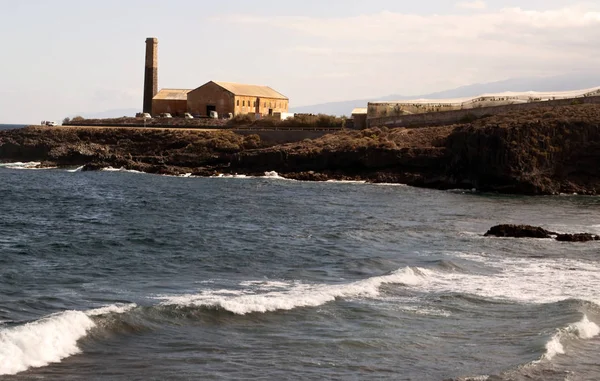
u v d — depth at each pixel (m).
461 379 26.86
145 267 46.16
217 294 38.16
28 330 28.41
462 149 114.56
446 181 115.94
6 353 26.58
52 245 53.50
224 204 85.81
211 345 29.98
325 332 32.25
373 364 28.73
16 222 67.19
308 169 127.94
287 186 110.81
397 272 43.69
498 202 94.00
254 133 150.62
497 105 143.12
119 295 37.72
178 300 36.00
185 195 96.31
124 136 155.25
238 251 52.69
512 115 125.62
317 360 28.94
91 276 42.84
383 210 81.69
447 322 34.62
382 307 36.62
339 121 162.38
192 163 140.38
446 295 39.38
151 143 150.50
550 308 37.00
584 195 108.25
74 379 25.81
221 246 54.91
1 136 162.25
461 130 117.06
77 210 78.31
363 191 104.50
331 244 56.72
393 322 34.22
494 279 44.34
